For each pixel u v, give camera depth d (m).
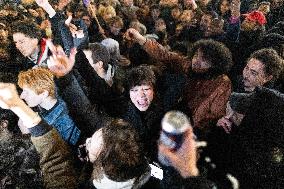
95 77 2.33
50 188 1.58
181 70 2.41
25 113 1.49
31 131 1.52
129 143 1.44
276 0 5.80
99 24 4.25
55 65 1.94
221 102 2.11
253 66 2.37
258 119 1.83
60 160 1.57
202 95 2.17
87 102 2.02
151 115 2.17
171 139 1.46
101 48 2.49
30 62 3.07
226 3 5.79
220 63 2.18
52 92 1.87
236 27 3.48
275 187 1.81
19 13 3.95
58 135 1.59
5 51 3.13
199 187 1.43
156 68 2.45
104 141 1.46
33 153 2.15
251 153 1.83
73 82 1.99
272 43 3.17
